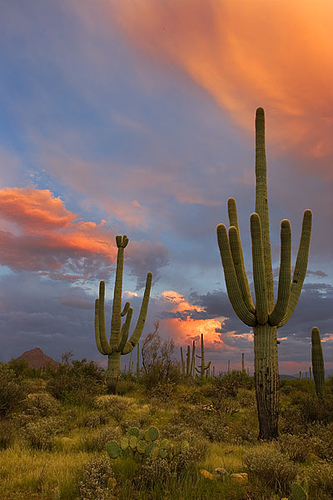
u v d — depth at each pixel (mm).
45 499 4461
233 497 4676
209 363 28922
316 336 14883
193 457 5723
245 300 9773
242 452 7258
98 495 4297
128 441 5922
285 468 5141
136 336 19750
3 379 10938
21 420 8523
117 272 20094
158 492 4676
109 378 18266
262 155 11203
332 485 4832
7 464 5559
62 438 7652
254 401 14477
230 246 10172
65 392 13109
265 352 9461
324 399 11703
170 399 14312
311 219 10977
